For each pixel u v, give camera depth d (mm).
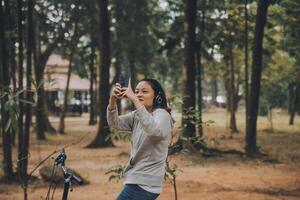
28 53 11859
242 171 15023
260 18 18281
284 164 16828
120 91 4223
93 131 33969
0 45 12266
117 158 18469
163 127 4098
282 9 24906
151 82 4398
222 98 81812
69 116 55625
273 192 11453
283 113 58375
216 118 50750
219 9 26062
